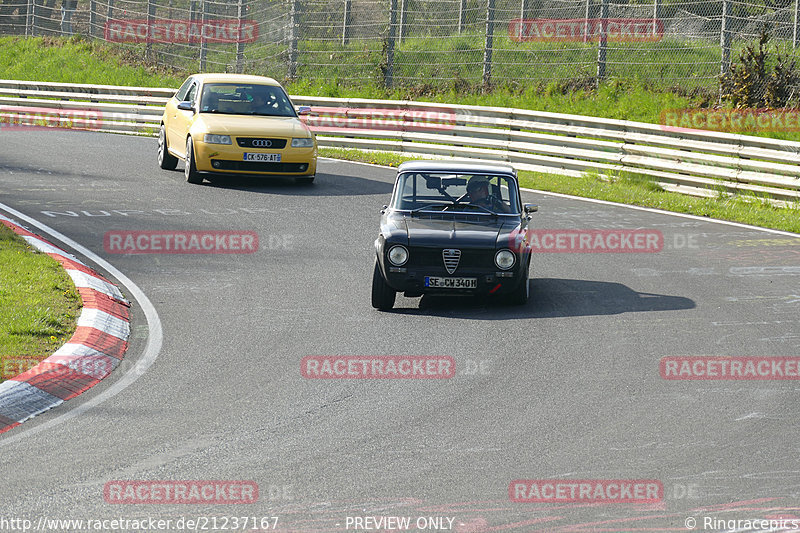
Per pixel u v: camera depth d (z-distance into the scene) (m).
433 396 28.45
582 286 44.09
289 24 126.94
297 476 22.30
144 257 47.12
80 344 31.81
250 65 127.50
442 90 109.81
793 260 50.19
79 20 159.50
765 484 22.03
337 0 133.50
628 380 30.20
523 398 28.34
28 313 34.38
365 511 20.44
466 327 36.66
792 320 38.06
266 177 74.44
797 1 99.81
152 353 32.59
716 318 38.28
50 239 49.59
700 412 27.19
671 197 69.88
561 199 69.38
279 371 30.78
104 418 26.16
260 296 40.91
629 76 102.62
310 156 69.62
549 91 103.81
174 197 63.91
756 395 28.80
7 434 24.83
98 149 86.56
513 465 23.11
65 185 66.81
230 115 70.94
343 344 34.06
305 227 55.75
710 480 22.27
